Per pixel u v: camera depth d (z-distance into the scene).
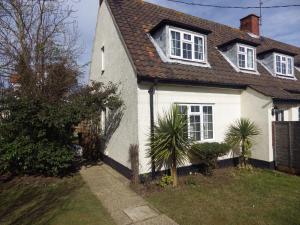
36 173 9.04
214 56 11.67
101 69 12.34
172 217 5.59
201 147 8.59
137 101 7.98
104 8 11.56
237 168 10.04
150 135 8.13
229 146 9.27
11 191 7.40
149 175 8.19
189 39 9.93
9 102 8.00
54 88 9.97
